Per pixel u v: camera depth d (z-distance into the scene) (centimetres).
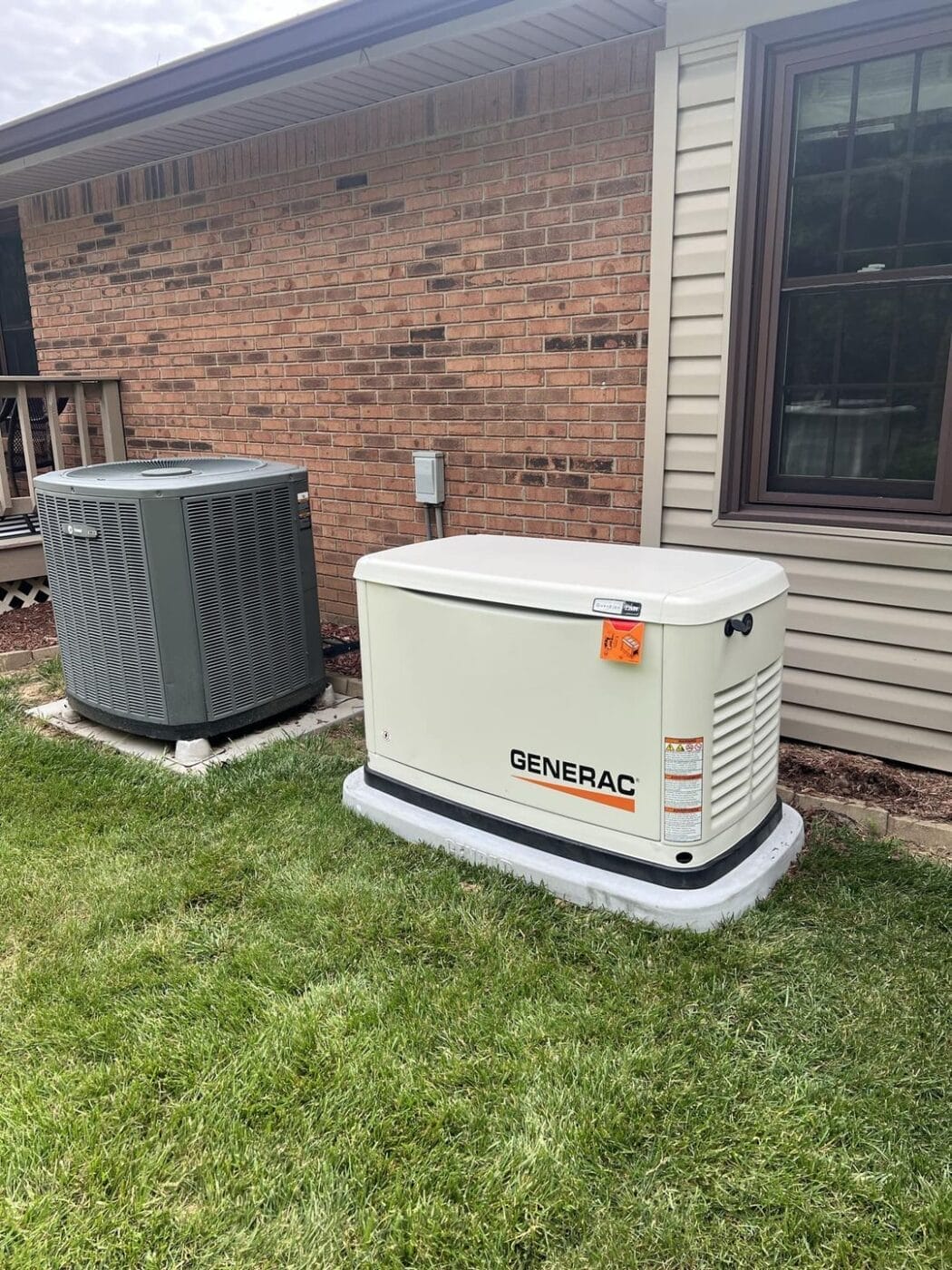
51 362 709
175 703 381
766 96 335
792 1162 180
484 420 462
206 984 236
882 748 355
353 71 413
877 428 344
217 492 375
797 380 359
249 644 399
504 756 282
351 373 514
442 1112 193
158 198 588
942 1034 213
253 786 350
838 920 257
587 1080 200
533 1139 186
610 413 415
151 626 374
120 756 384
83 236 648
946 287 319
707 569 272
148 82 466
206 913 269
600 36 376
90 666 405
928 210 319
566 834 274
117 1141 188
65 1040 218
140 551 366
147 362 633
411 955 247
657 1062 205
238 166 536
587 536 437
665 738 245
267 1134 189
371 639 313
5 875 291
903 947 245
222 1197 175
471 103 429
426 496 479
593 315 411
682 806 248
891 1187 174
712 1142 185
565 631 257
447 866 288
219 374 587
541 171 414
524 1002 226
